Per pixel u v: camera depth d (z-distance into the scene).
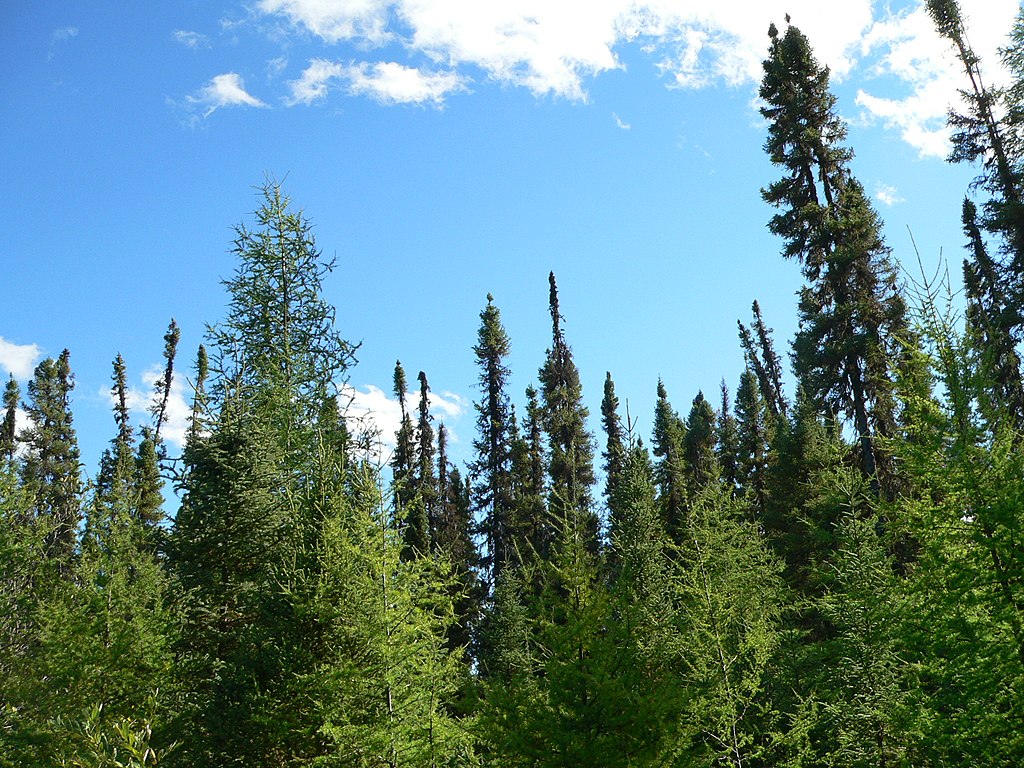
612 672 12.82
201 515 16.89
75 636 18.27
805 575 29.95
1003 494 11.75
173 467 17.75
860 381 26.72
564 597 14.03
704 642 17.30
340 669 13.38
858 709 15.36
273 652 13.72
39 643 20.55
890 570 17.02
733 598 19.53
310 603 13.77
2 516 21.67
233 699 13.73
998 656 11.29
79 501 22.22
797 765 15.41
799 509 32.56
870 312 26.89
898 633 13.02
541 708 12.73
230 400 18.70
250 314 21.59
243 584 16.16
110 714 15.87
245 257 21.95
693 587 19.09
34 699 17.89
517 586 32.66
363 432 19.83
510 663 23.98
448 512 53.88
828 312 28.09
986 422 12.37
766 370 59.75
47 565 21.75
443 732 14.58
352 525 15.13
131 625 17.53
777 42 32.28
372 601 14.38
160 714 15.27
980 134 28.19
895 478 25.66
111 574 19.64
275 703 13.33
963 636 11.65
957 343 12.84
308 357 21.25
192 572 16.58
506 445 53.12
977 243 31.53
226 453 17.64
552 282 56.28
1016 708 11.18
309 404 20.52
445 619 15.55
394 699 14.14
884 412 26.25
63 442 57.56
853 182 29.80
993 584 11.73
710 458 51.25
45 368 59.91
